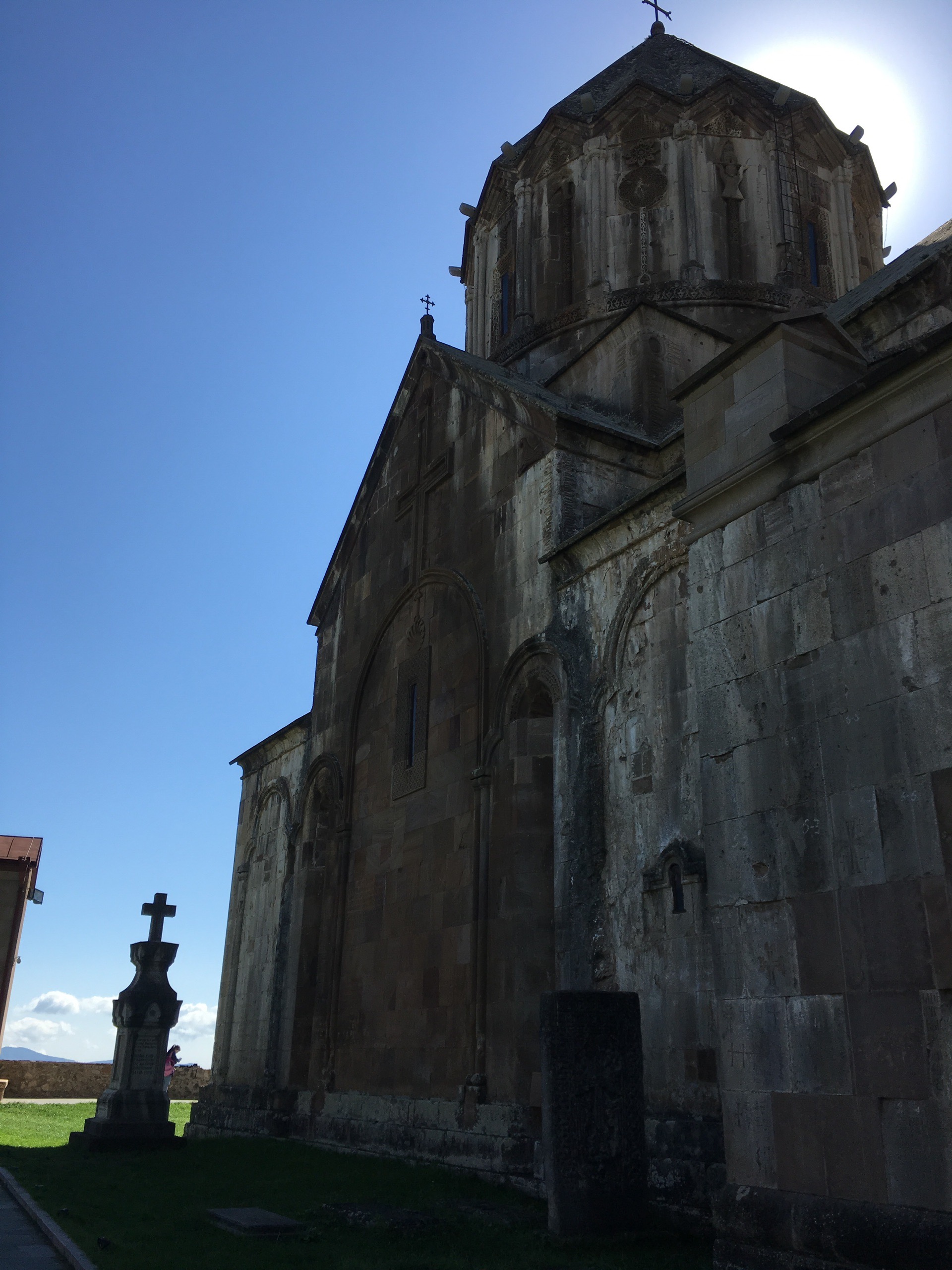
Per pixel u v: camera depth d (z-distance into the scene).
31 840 31.50
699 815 11.10
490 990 14.07
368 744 19.61
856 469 7.88
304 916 20.75
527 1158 12.40
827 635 7.83
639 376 17.84
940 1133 6.29
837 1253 6.64
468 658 16.53
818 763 7.66
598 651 13.30
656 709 12.07
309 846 21.27
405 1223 9.76
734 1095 7.78
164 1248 8.77
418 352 20.41
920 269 13.29
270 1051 20.69
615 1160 9.05
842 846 7.33
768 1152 7.39
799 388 8.76
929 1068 6.43
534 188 23.25
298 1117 18.55
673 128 21.72
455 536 17.81
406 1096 15.52
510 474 16.41
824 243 22.19
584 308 21.12
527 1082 12.95
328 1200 11.41
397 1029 16.20
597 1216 8.84
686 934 10.88
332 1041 18.11
